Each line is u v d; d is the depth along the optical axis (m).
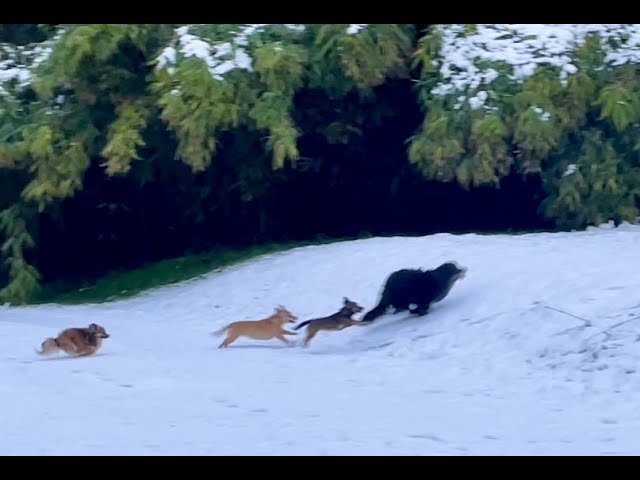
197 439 9.97
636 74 19.77
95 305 20.09
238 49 19.41
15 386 12.42
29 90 20.48
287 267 19.27
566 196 20.19
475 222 22.91
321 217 23.50
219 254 22.16
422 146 19.98
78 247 23.80
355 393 11.91
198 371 13.21
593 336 13.07
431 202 23.20
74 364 13.70
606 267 15.38
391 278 15.23
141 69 20.17
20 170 20.83
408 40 20.28
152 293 20.30
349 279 17.78
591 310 13.74
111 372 13.18
